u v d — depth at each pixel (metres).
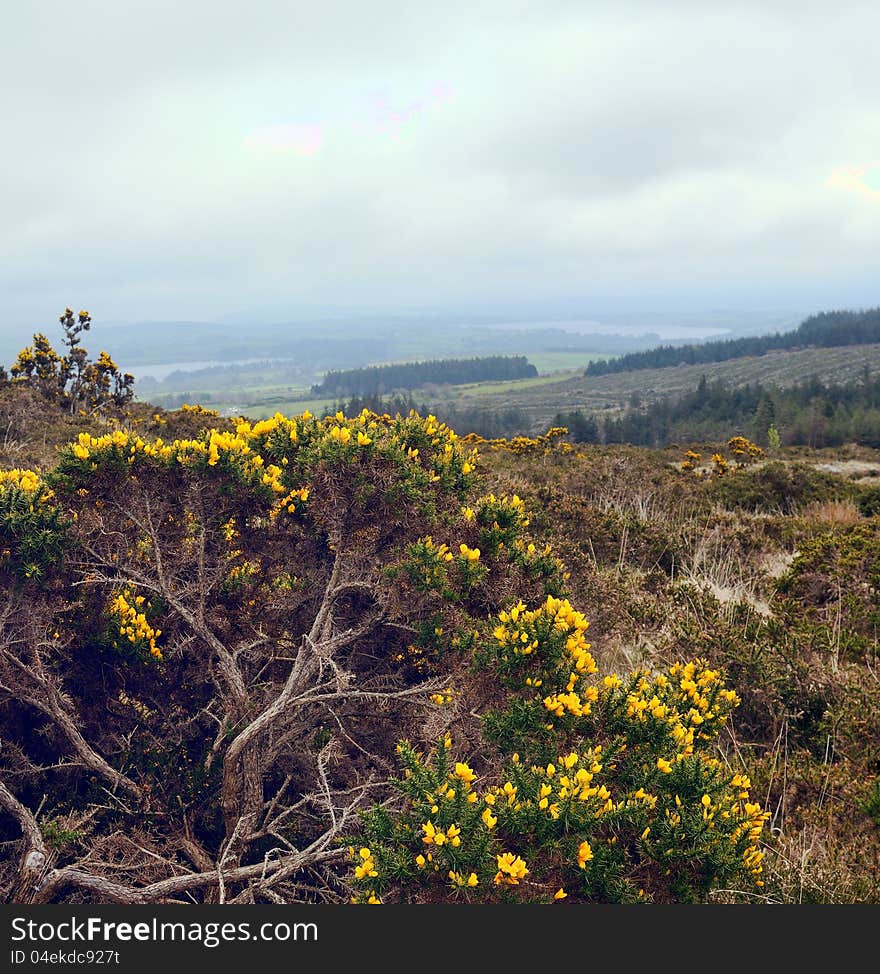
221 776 3.51
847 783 3.40
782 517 9.71
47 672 3.38
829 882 2.82
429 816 2.49
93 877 2.72
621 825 2.72
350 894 3.06
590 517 7.71
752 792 3.46
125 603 3.65
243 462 3.63
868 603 5.62
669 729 3.05
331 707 3.56
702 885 2.61
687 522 9.00
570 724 2.96
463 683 3.26
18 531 3.27
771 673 4.17
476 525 3.76
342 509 3.54
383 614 3.57
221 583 3.75
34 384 15.76
